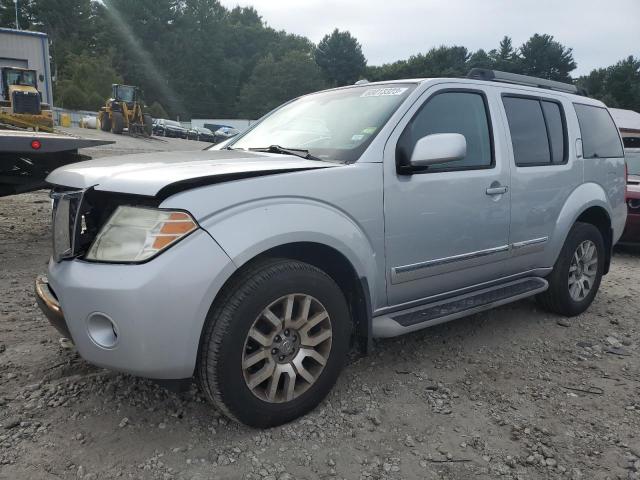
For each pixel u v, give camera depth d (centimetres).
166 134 4697
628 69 8844
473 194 365
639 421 307
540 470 260
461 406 315
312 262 304
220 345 254
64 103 5641
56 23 9194
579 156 464
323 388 296
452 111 370
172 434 274
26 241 666
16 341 375
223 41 11388
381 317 331
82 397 304
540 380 353
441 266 351
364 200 306
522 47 10406
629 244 760
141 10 9938
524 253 414
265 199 270
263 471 250
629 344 422
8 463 247
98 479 240
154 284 238
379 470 256
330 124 360
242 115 10400
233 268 253
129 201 260
